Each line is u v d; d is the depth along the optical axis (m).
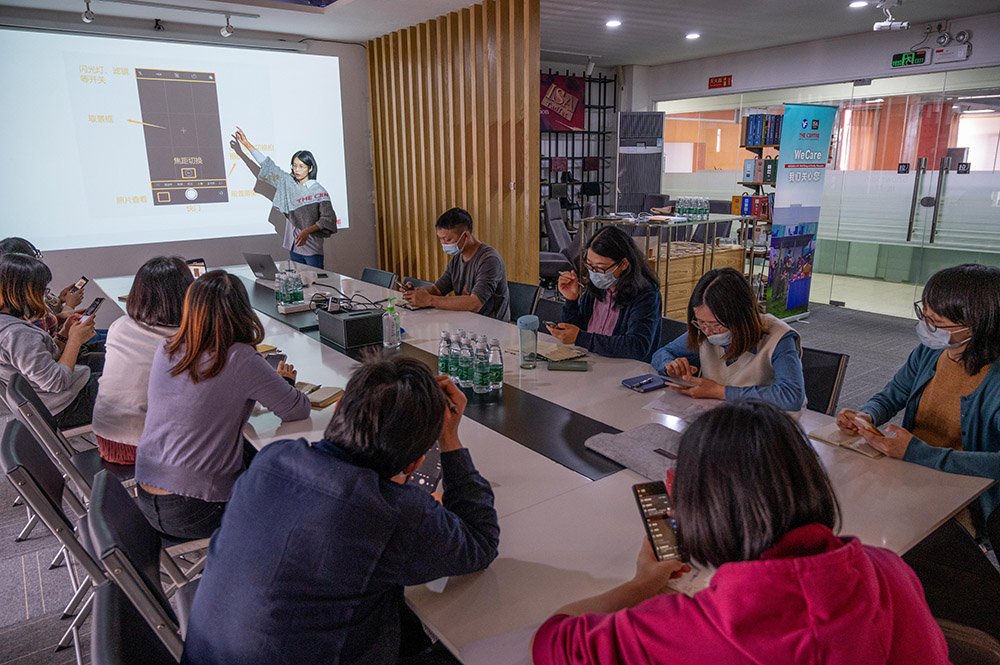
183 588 1.58
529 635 1.02
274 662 0.98
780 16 5.70
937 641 0.79
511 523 1.37
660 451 1.65
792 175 5.75
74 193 5.34
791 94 7.46
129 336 2.08
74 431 2.59
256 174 6.18
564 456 1.69
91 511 1.28
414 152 6.23
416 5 5.15
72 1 4.72
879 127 6.54
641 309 2.51
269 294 3.96
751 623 0.70
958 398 1.76
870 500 1.41
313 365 2.55
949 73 5.92
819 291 7.20
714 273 1.98
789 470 0.75
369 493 1.00
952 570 1.54
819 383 2.12
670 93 8.69
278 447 1.10
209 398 1.71
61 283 5.44
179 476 1.72
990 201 5.80
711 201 8.12
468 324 3.16
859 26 6.11
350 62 6.60
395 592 1.12
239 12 5.16
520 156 5.30
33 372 2.42
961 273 1.63
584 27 6.22
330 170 6.68
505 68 5.25
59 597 2.27
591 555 1.25
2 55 4.88
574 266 6.98
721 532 0.77
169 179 5.74
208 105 5.81
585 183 9.05
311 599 0.98
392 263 6.98
